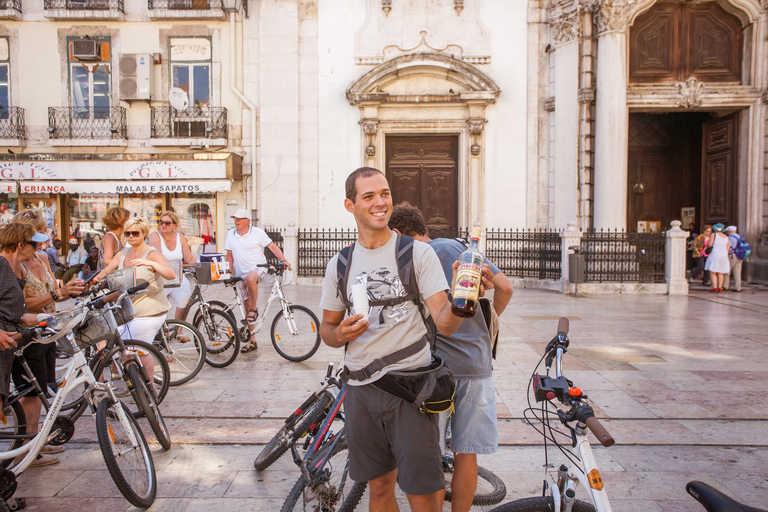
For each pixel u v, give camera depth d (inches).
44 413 177.6
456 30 593.3
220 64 609.3
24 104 616.1
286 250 559.8
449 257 108.6
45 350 148.9
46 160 599.8
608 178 529.3
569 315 371.2
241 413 180.1
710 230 551.2
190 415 178.5
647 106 558.6
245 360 250.7
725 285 510.9
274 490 130.9
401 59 578.2
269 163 599.8
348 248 90.1
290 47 594.9
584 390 201.2
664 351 261.9
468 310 77.4
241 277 263.7
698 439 157.4
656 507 121.0
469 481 104.3
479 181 593.6
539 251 549.3
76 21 611.2
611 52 525.7
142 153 608.1
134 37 611.2
